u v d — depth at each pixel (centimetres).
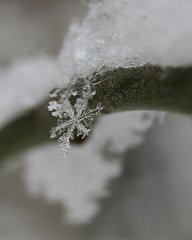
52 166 9
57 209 11
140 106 5
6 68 8
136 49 5
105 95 5
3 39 11
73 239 11
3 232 11
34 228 11
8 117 7
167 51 5
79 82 5
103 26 5
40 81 8
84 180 9
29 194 10
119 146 8
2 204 11
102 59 5
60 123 5
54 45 11
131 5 5
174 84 5
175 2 5
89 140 8
